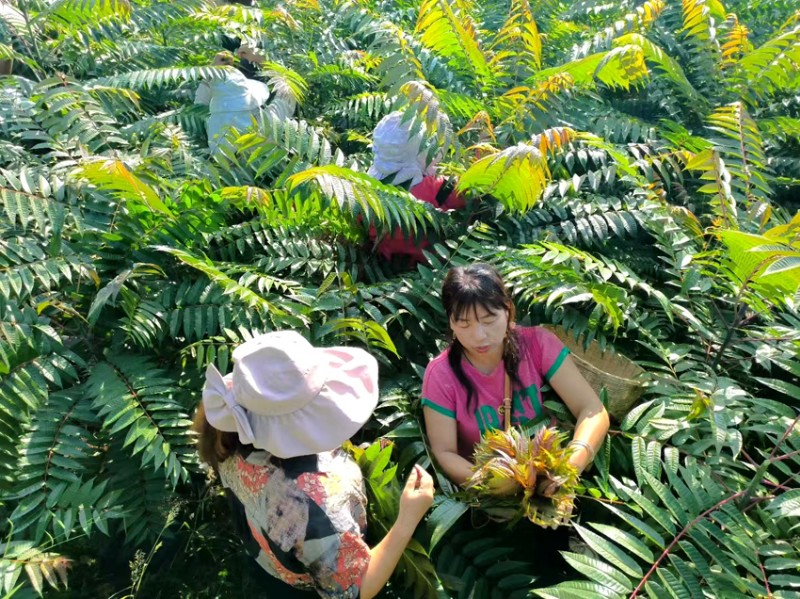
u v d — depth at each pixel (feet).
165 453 7.80
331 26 20.47
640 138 14.25
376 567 5.49
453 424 7.50
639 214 10.69
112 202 10.51
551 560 7.37
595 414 7.25
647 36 16.02
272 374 5.22
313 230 11.17
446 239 10.95
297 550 5.30
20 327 8.83
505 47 15.29
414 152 11.83
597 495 6.86
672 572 6.43
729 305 10.18
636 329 9.35
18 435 8.09
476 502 6.57
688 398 8.06
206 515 8.71
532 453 6.29
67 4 18.81
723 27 15.78
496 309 6.86
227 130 13.82
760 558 6.47
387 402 8.38
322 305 9.00
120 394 8.50
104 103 14.60
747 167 11.44
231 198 10.66
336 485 5.49
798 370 8.38
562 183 11.23
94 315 8.80
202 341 8.75
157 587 8.01
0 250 9.39
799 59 13.73
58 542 7.47
